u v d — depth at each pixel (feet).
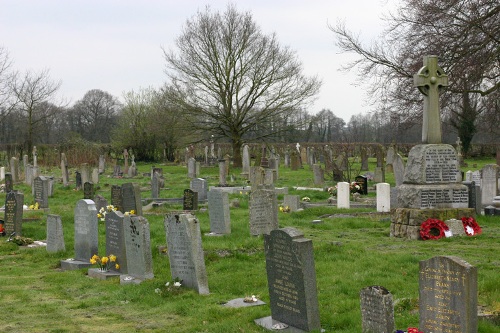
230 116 192.03
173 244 44.47
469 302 28.22
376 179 136.26
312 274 33.12
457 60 77.25
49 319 38.11
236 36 189.67
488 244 57.88
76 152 204.03
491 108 86.38
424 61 66.18
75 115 426.92
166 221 44.96
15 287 47.39
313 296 33.04
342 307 36.35
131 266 48.32
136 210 77.51
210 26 187.83
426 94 65.92
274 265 34.91
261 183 108.58
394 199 84.53
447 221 62.90
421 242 59.98
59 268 55.16
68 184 139.64
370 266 47.85
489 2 75.82
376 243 59.93
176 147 261.24
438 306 29.27
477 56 75.36
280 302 34.68
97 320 37.58
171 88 189.88
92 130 422.41
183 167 221.46
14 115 273.95
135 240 47.52
